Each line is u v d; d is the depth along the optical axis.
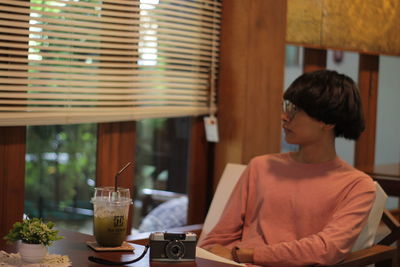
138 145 3.29
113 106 3.03
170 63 3.32
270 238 2.29
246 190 2.47
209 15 3.44
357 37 4.09
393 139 5.34
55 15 2.73
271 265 2.15
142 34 3.09
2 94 2.56
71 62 2.81
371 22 4.18
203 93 3.44
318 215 2.26
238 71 3.39
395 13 4.34
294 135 2.33
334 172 2.32
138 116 3.08
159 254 1.74
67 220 3.01
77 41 2.84
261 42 3.40
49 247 1.84
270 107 3.48
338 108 2.28
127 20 3.02
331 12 3.89
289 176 2.37
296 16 3.68
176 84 3.29
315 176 2.33
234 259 2.20
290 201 2.31
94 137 3.06
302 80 2.33
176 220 3.49
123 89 3.04
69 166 2.98
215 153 3.51
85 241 1.94
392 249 2.39
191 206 3.53
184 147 3.52
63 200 2.98
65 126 2.95
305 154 2.37
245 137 3.38
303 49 3.96
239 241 2.44
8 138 2.64
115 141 3.11
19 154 2.68
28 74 2.65
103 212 1.82
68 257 1.73
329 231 2.16
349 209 2.21
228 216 2.46
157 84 3.19
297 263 2.12
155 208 3.40
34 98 2.73
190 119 3.52
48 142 2.89
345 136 2.36
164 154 3.43
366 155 4.47
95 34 2.95
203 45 3.43
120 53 3.00
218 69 3.49
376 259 2.32
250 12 3.35
